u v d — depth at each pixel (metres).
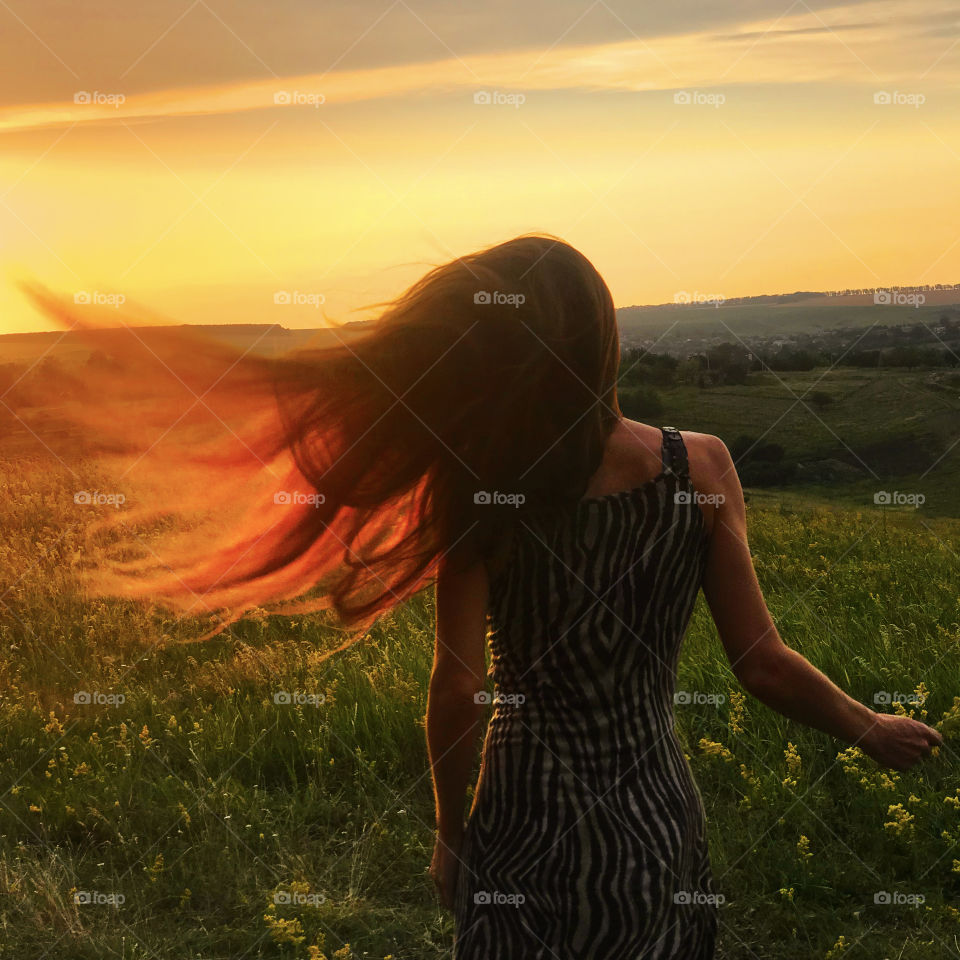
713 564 1.53
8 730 4.89
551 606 1.43
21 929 3.35
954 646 5.19
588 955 1.41
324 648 5.54
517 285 1.37
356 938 3.34
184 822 4.04
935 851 3.64
